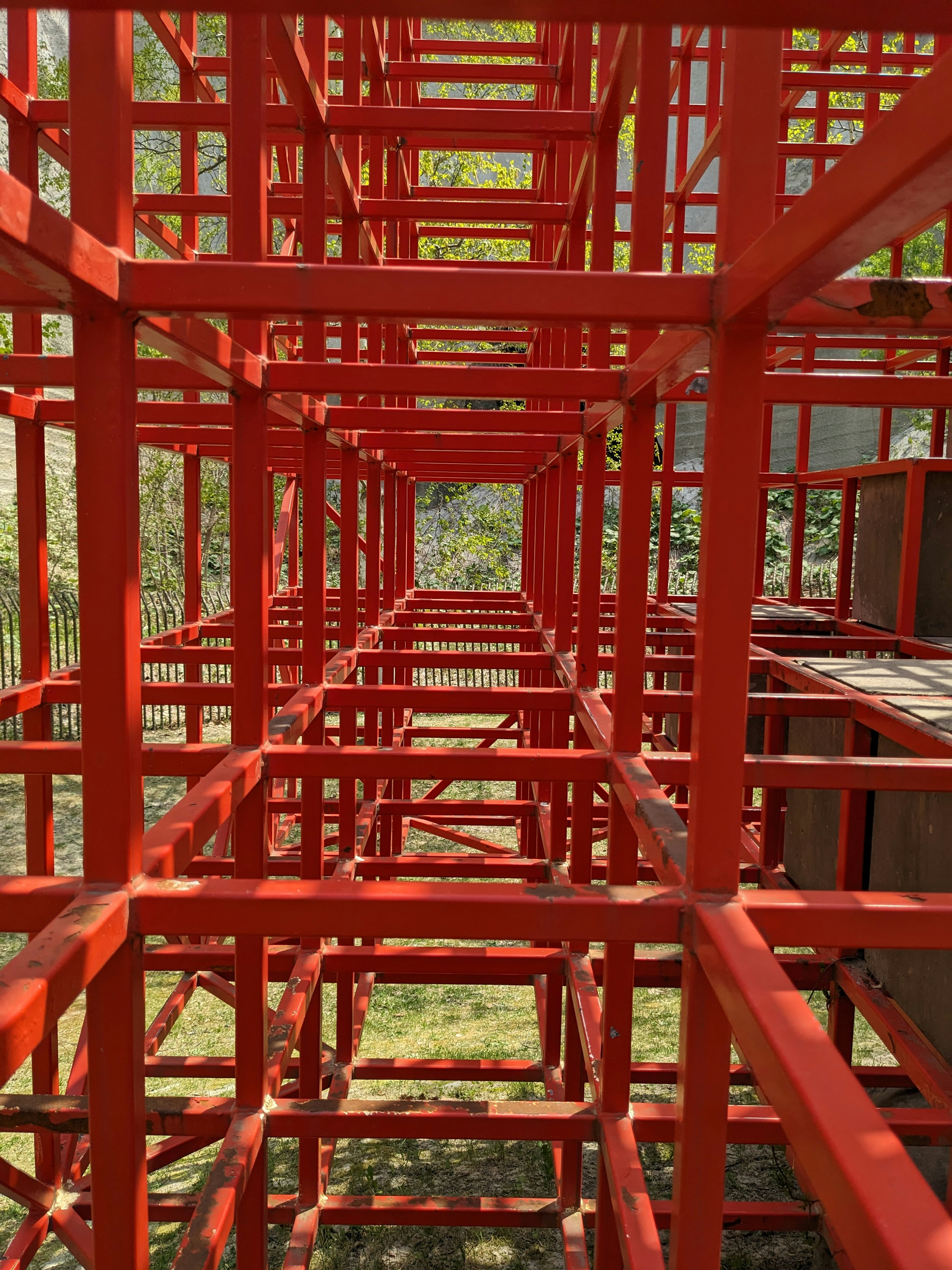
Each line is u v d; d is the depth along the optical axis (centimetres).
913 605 459
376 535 534
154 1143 482
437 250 1636
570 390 227
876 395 265
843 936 139
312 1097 352
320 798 329
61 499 1794
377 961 397
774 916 139
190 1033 573
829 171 85
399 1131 263
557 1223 359
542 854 607
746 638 145
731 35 137
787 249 98
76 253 115
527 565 887
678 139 614
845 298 110
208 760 241
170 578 1795
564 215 373
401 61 487
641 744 238
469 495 2208
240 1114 249
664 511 692
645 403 227
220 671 1586
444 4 64
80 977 125
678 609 646
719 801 147
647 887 153
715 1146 148
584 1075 353
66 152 371
